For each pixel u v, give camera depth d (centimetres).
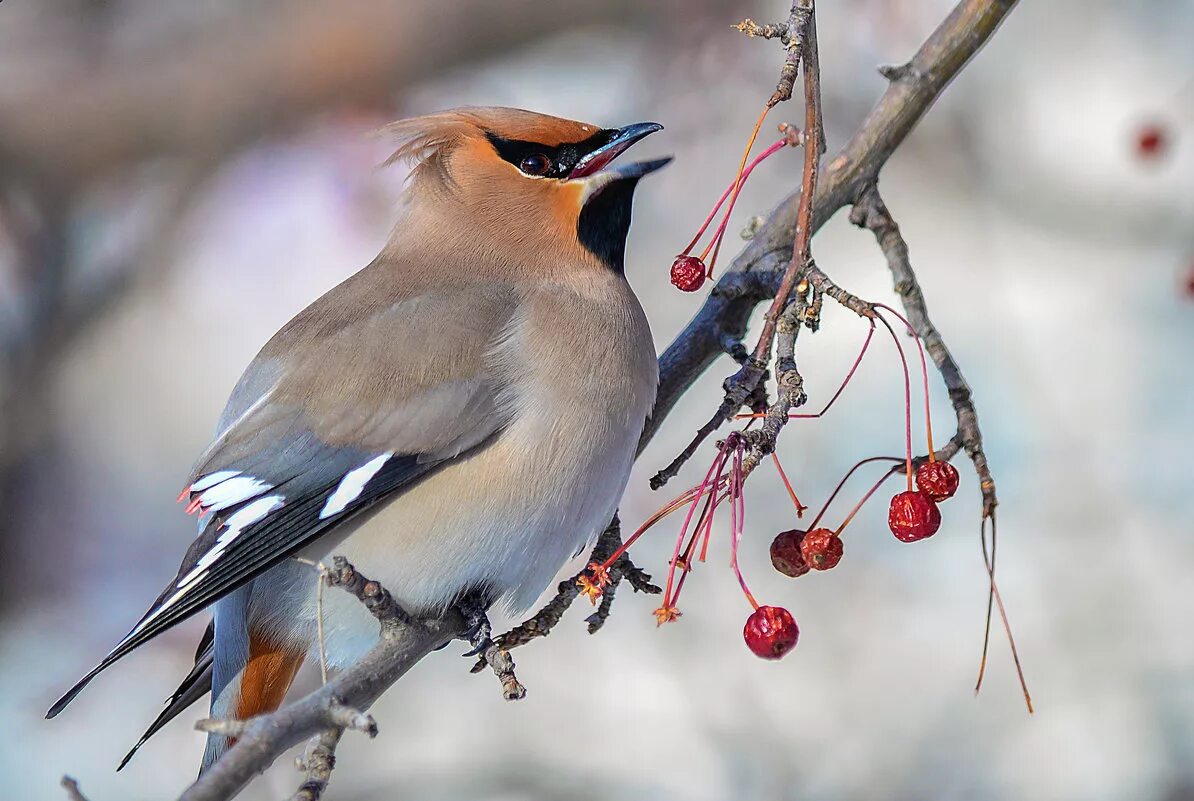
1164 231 1427
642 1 1364
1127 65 1485
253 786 1169
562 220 861
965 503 1312
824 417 1341
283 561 802
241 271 1362
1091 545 1280
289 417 810
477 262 855
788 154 1330
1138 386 1392
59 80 1364
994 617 1270
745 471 636
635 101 1345
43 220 1373
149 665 1280
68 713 1262
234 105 1347
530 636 699
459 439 795
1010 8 783
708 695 1246
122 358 1401
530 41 1384
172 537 1371
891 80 790
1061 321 1435
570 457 800
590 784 1221
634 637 1280
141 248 1379
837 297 656
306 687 1133
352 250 1345
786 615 649
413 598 798
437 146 884
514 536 799
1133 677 1234
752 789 1214
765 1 1337
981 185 1451
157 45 1379
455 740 1260
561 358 810
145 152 1367
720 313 830
